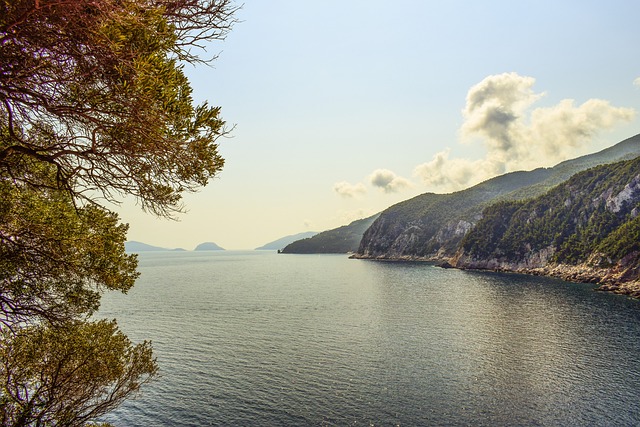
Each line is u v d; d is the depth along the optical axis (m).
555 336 52.00
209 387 34.09
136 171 6.60
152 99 5.89
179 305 79.00
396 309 74.94
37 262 8.33
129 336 51.66
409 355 43.41
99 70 5.59
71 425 11.70
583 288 105.81
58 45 5.18
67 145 6.20
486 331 55.47
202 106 6.89
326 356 43.09
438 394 32.59
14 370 10.73
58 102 5.68
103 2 4.84
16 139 5.99
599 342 48.62
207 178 7.29
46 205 8.61
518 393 32.69
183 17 6.70
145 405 30.62
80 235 9.07
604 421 27.88
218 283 131.50
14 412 10.32
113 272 10.40
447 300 86.94
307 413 29.31
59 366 11.05
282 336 52.22
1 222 7.56
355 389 33.72
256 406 30.47
